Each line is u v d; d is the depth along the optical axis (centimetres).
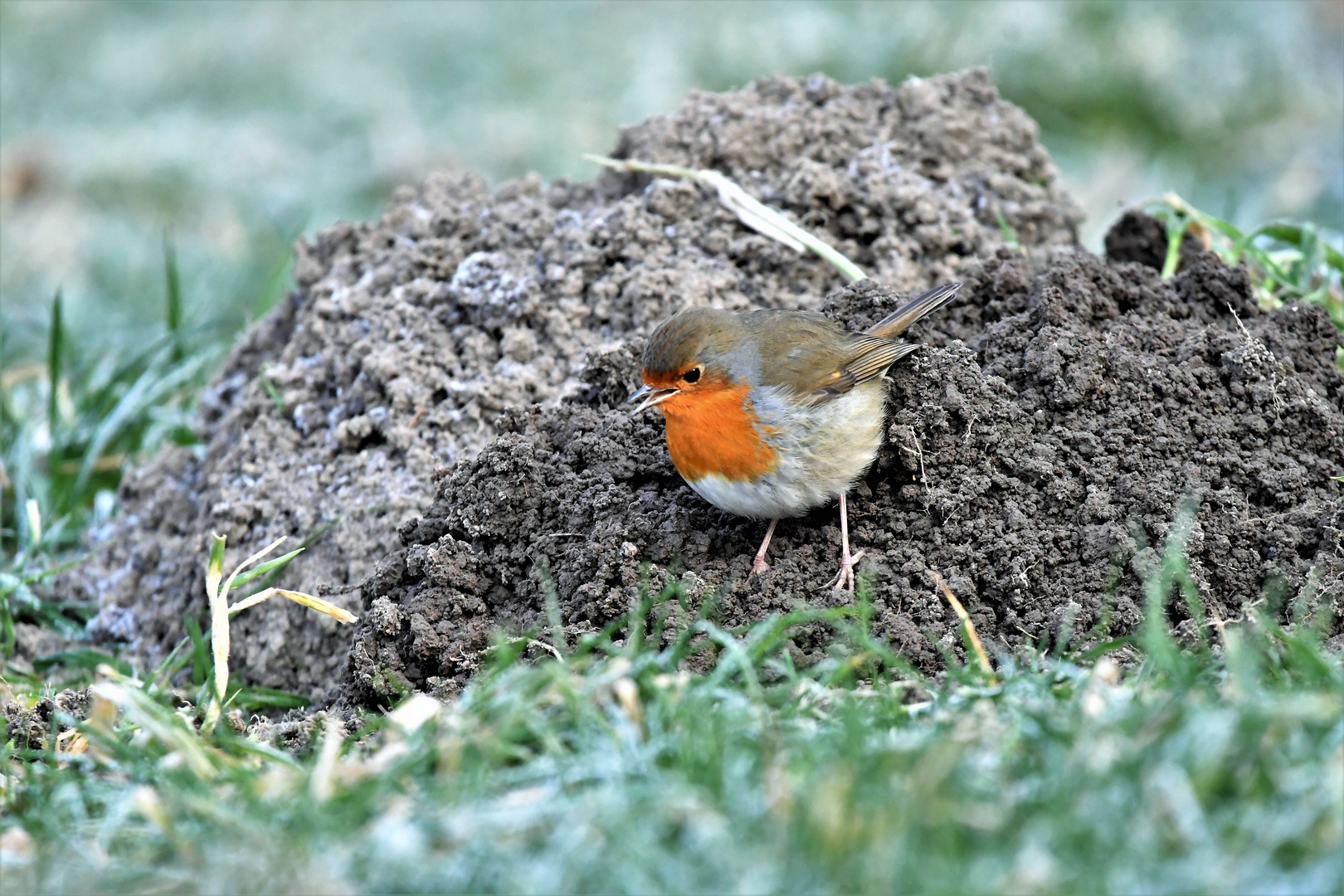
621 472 907
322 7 2598
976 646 775
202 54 2486
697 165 1166
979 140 1189
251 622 1002
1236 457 883
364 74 2392
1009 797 569
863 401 846
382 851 562
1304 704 596
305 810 597
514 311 1060
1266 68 2178
